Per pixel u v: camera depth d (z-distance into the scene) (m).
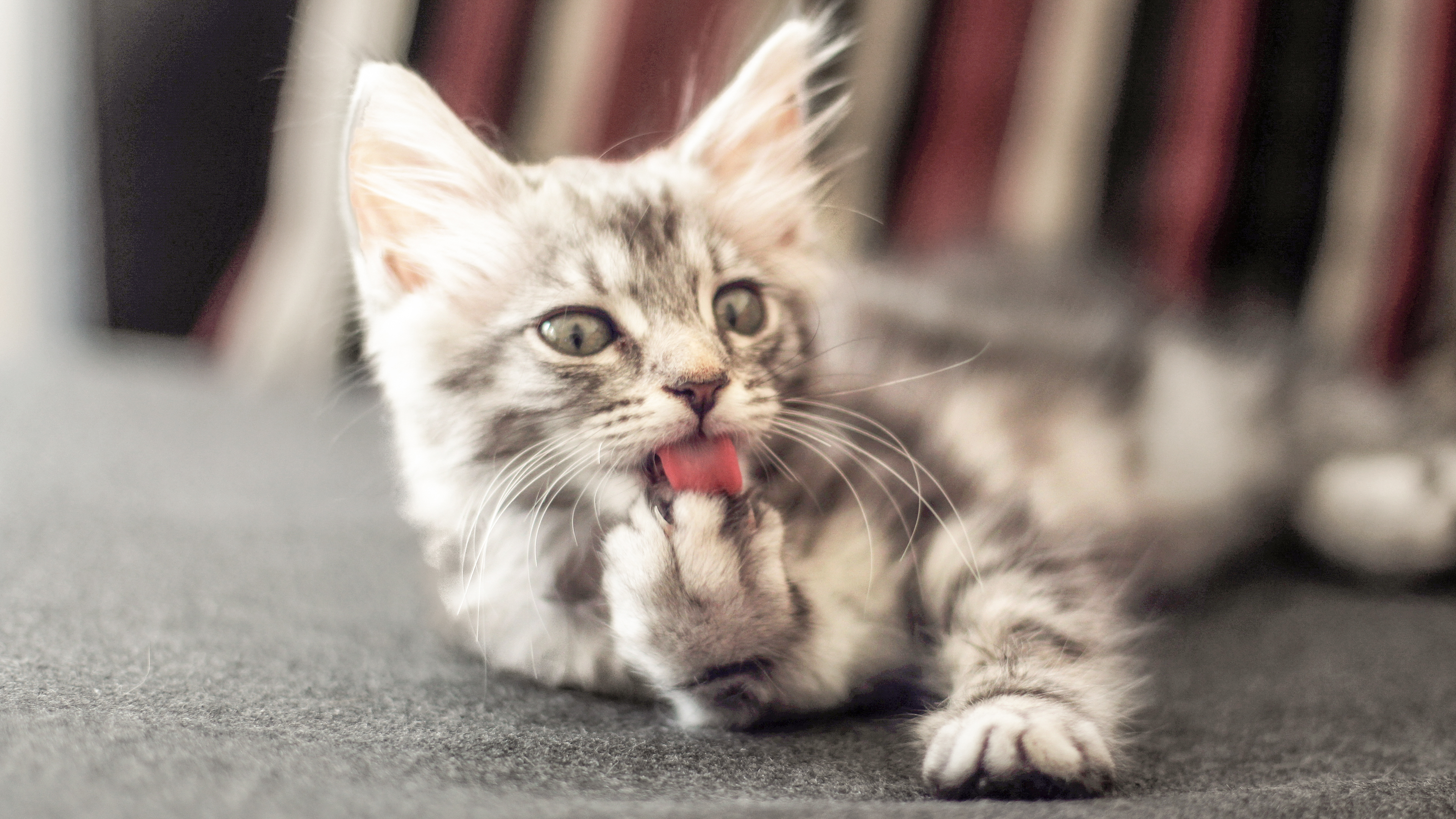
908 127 0.68
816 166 0.51
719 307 0.47
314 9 0.73
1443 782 0.40
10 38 0.81
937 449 0.48
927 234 0.68
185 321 0.81
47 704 0.41
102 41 0.78
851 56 0.66
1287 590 0.53
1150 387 0.55
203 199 0.79
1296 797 0.40
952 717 0.42
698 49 0.61
